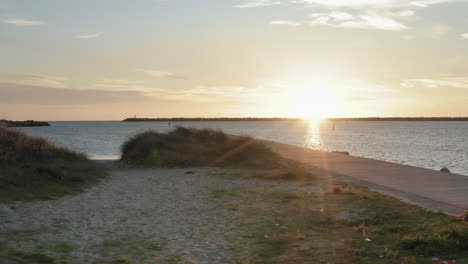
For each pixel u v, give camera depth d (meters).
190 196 11.89
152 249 6.93
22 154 16.50
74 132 96.44
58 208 10.03
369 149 46.25
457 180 13.15
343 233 7.61
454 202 9.73
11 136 18.22
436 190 11.36
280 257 6.38
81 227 8.36
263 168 18.38
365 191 11.48
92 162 19.52
